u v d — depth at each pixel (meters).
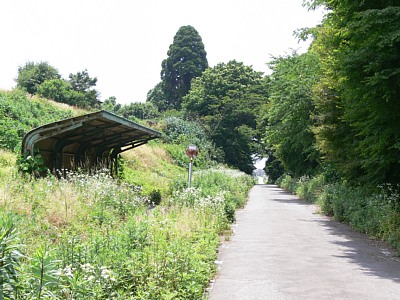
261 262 9.34
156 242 7.68
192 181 21.78
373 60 12.34
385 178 16.97
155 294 5.68
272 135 37.41
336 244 11.87
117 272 5.82
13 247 3.29
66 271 5.06
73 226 9.21
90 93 56.06
